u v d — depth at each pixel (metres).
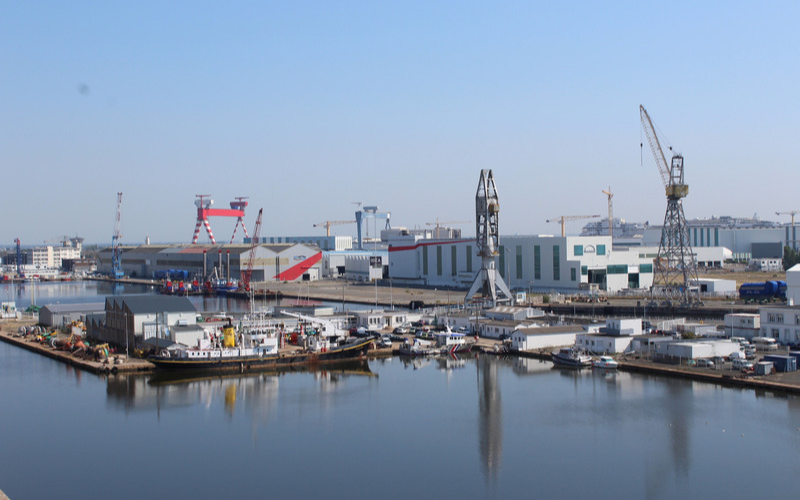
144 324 119.44
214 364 106.62
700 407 83.56
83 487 64.88
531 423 80.50
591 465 68.25
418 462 69.88
